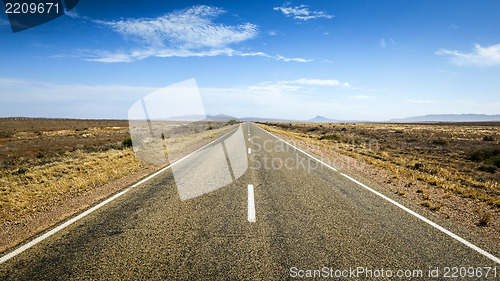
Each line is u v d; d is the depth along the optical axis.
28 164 11.91
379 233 3.79
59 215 4.55
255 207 4.79
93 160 11.07
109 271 2.79
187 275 2.70
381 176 8.05
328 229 3.88
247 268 2.83
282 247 3.31
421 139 28.83
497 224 4.41
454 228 4.11
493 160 12.96
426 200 5.68
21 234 3.82
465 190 6.62
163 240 3.48
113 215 4.43
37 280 2.66
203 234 3.66
